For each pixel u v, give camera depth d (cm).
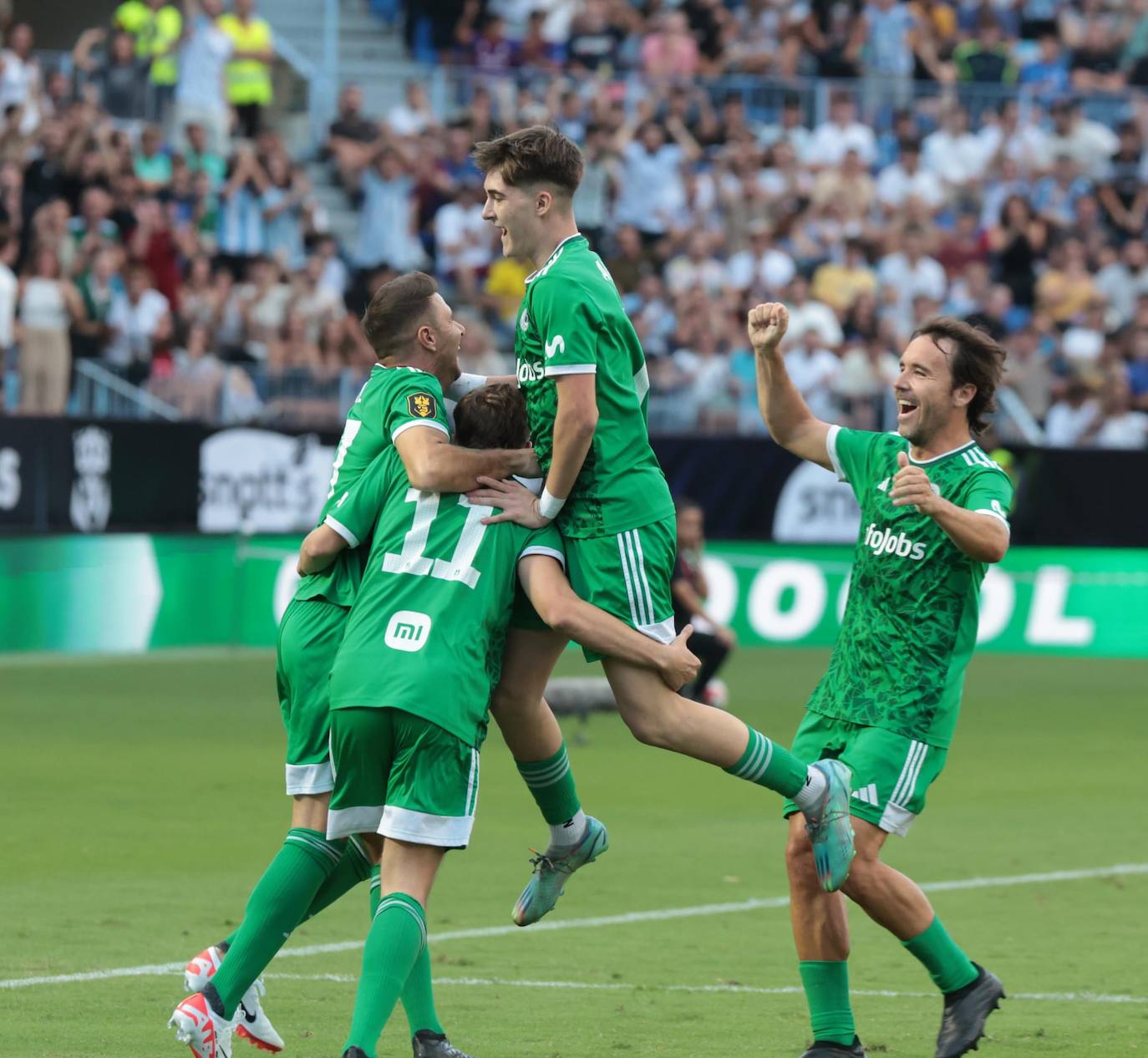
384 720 1833
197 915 2717
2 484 6153
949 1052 1923
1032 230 8250
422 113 8088
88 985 2269
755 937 2658
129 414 6594
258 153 7600
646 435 1972
